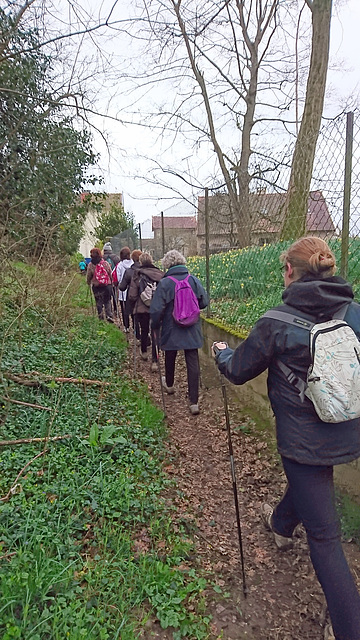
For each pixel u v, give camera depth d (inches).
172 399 205.6
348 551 104.0
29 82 288.0
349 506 113.8
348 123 124.6
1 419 143.1
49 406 159.8
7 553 87.0
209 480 137.4
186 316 179.2
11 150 291.7
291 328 75.0
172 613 82.7
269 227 221.5
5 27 237.1
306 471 76.5
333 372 70.4
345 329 73.0
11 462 123.4
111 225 1086.4
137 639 76.9
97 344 255.0
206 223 262.7
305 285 75.4
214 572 98.2
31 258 263.1
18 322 211.0
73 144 325.1
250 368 81.0
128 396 189.8
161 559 97.4
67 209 356.8
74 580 86.1
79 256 637.9
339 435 74.8
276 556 104.7
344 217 129.3
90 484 118.1
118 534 102.1
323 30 307.1
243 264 256.2
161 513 114.1
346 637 72.7
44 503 105.7
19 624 72.7
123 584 87.3
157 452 147.3
